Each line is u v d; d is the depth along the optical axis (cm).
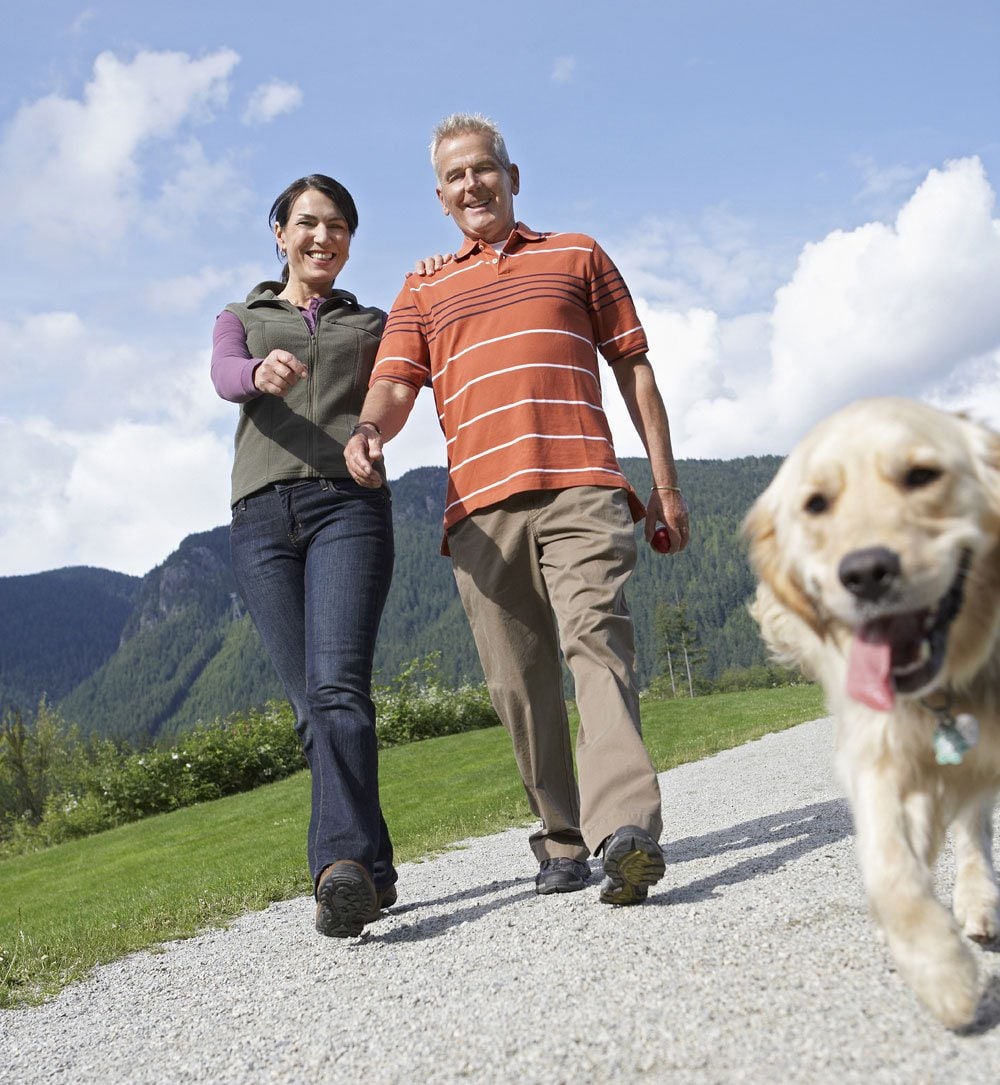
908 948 202
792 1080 180
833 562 221
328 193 435
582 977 263
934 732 224
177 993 361
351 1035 260
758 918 293
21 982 428
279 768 2066
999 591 226
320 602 391
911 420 228
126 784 2022
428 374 430
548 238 413
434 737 2298
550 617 405
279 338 415
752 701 2045
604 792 345
